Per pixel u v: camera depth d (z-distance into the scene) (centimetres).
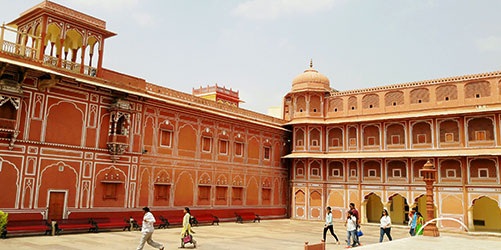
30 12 1289
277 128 2239
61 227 1174
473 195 1798
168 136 1634
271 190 2200
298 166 2286
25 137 1188
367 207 2317
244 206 2000
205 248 1016
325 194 2186
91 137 1356
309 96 2297
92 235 1194
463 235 1709
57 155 1261
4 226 1062
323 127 2261
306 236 1391
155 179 1555
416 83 2038
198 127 1783
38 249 906
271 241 1206
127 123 1446
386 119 2033
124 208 1430
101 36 1410
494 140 1781
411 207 1944
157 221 1493
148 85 1584
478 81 1873
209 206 1794
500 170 1748
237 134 2003
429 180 1249
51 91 1262
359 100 2189
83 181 1320
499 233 1733
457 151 1858
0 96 1129
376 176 2083
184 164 1689
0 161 1133
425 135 1966
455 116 1888
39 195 1207
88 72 1370
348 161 2167
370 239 1394
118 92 1430
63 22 1299
